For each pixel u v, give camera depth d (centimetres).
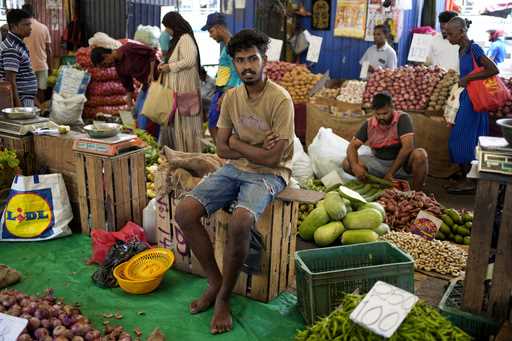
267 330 272
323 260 291
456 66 638
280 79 663
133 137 372
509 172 237
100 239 338
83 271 328
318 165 490
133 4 841
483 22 768
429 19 699
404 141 435
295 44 721
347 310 213
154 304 292
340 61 713
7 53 485
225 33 489
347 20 691
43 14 877
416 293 309
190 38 522
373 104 432
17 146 399
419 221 381
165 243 339
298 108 655
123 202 367
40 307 247
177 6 884
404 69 591
